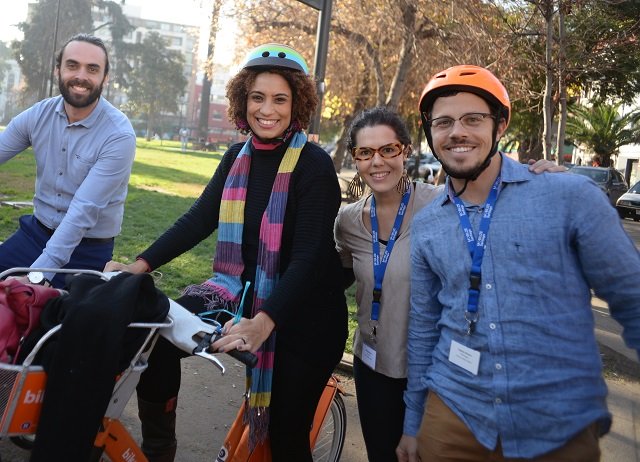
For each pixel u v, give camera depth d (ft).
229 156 9.40
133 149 11.32
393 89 51.01
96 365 6.44
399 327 8.89
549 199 6.70
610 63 27.43
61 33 173.37
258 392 8.46
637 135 121.49
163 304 7.26
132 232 33.53
